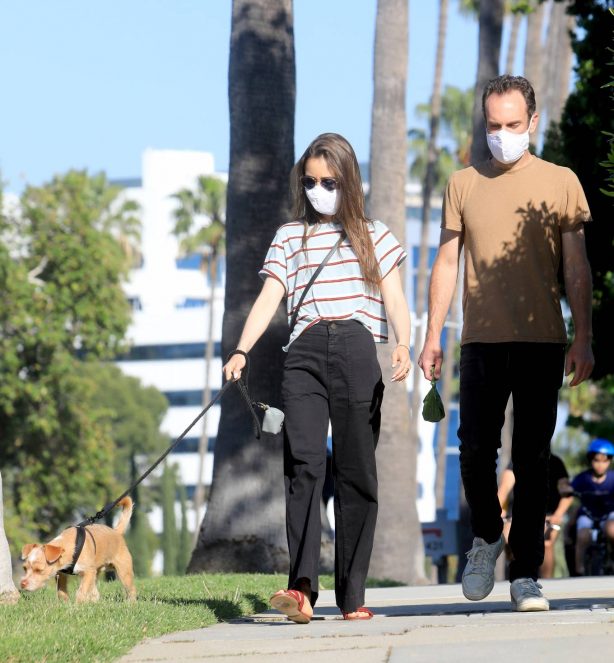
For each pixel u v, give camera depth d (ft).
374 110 200.95
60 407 348.79
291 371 58.90
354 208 58.90
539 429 59.67
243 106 141.38
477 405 59.72
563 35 402.11
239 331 139.54
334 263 58.85
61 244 348.38
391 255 59.47
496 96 58.65
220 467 138.21
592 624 48.57
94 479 350.43
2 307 330.75
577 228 59.62
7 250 333.21
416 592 96.07
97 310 350.64
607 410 330.95
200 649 48.24
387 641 47.37
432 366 60.75
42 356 342.85
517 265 59.26
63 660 44.88
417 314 559.79
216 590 84.89
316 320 58.54
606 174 168.66
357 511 59.41
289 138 142.51
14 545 325.83
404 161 200.75
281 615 65.36
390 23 199.82
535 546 60.39
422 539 201.67
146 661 45.70
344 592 59.62
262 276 60.03
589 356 59.00
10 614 60.49
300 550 57.77
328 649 46.19
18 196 355.77
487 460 59.98
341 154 58.59
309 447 57.98
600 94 172.76
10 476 354.74
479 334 59.57
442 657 41.52
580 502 130.11
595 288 175.32
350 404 58.23
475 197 60.39
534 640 44.32
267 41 141.79
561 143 176.76
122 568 79.71
